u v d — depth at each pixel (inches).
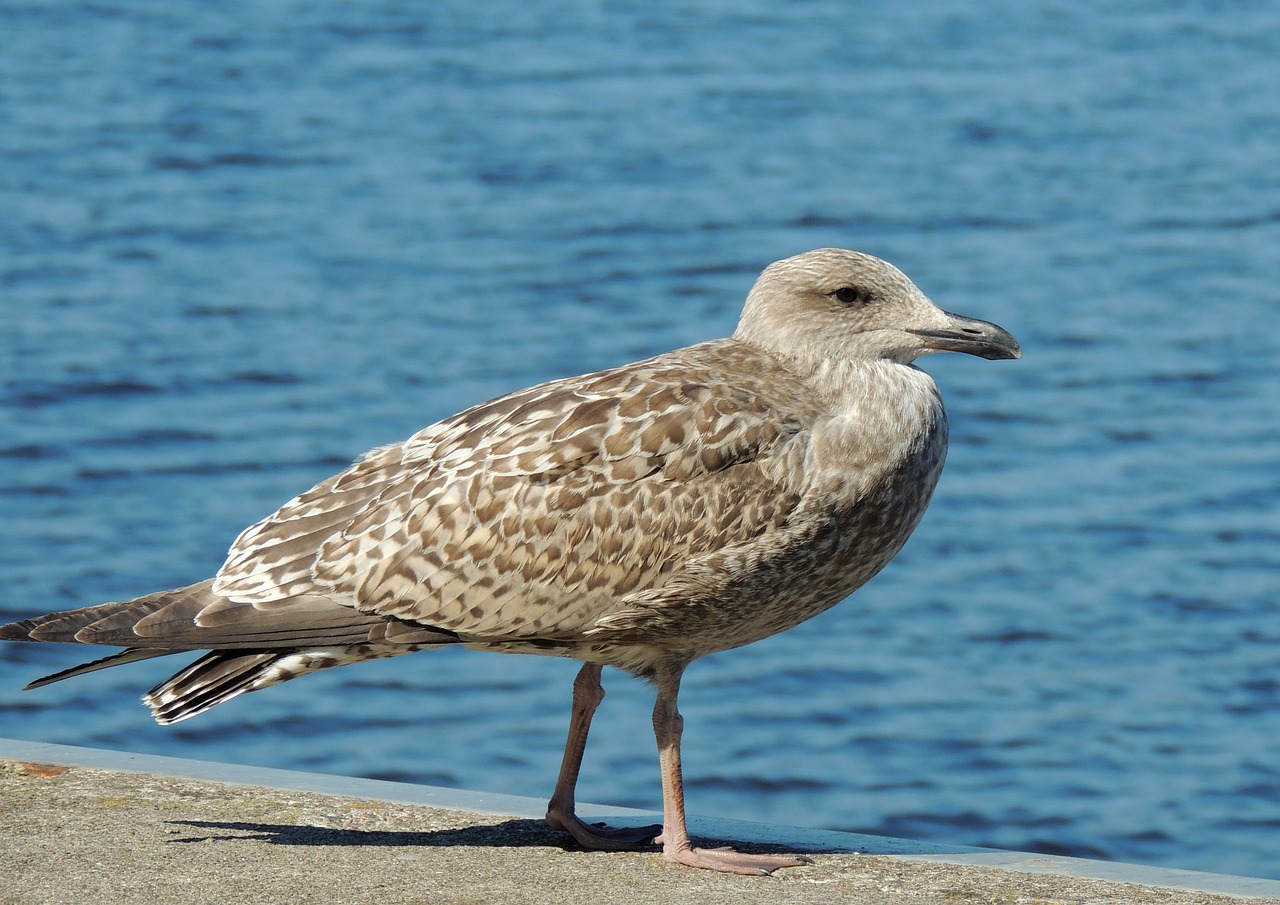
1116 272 1202.6
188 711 262.8
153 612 259.8
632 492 268.7
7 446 871.1
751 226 1291.8
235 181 1386.6
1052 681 678.5
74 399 934.4
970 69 1836.9
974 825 571.8
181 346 1023.0
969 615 737.6
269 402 936.9
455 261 1202.6
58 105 1569.9
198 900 237.5
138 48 1806.1
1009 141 1566.2
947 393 997.2
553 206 1341.0
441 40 1907.0
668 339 1032.8
